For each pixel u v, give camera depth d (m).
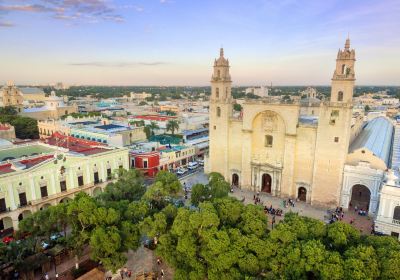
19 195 59.16
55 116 168.25
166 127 136.62
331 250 37.66
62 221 45.78
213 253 37.59
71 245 44.47
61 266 48.94
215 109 86.31
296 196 77.12
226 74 84.19
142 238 57.16
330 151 69.94
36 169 60.97
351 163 70.12
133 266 48.84
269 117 77.38
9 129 109.62
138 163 92.50
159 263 49.31
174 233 42.12
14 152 76.12
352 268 32.31
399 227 53.25
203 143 118.81
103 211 43.97
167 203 55.53
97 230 40.84
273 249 37.31
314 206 73.75
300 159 75.12
